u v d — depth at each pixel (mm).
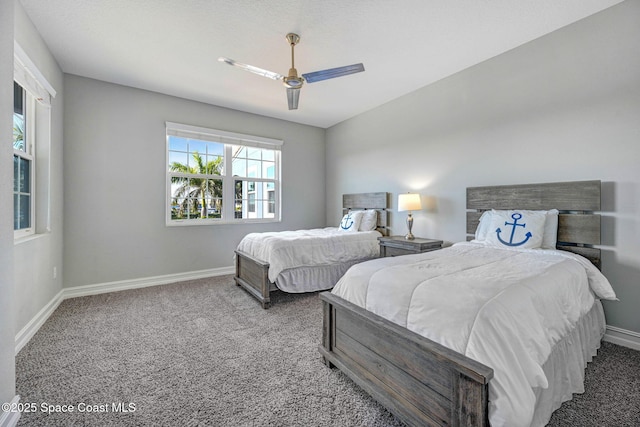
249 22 2354
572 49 2391
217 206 4438
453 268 1720
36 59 2434
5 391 1295
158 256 3877
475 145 3100
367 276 1717
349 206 4875
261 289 3016
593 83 2285
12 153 1364
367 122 4543
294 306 2996
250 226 4676
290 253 3113
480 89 3043
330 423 1369
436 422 1167
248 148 4754
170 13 2242
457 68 3168
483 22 2363
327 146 5488
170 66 3109
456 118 3279
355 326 1637
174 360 1936
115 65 3090
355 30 2467
